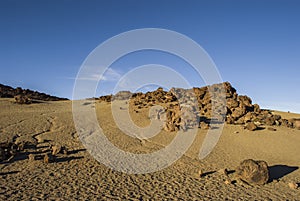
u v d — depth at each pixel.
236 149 22.88
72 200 11.16
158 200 11.81
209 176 15.62
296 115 40.84
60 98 60.69
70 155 17.70
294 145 25.30
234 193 13.23
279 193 13.68
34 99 51.59
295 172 17.94
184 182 14.43
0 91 50.91
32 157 16.16
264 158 20.95
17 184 12.48
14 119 28.23
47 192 11.81
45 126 25.92
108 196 11.86
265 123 32.25
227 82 38.78
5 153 16.22
